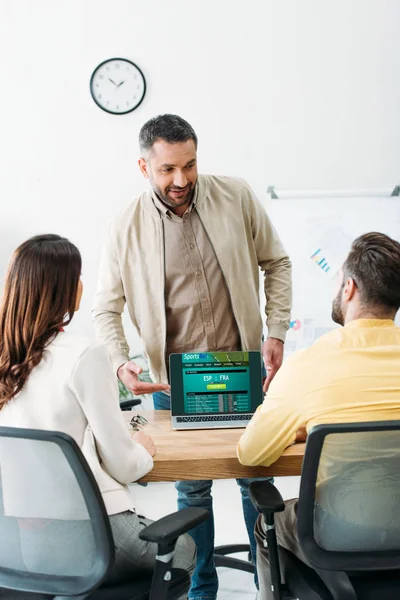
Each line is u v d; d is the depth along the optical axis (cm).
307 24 393
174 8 391
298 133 400
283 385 147
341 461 135
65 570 139
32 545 139
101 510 133
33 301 145
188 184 211
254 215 235
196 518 143
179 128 206
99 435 147
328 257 398
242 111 399
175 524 140
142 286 228
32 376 145
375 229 397
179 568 160
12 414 145
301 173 403
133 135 399
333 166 403
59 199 402
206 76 396
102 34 392
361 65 396
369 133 400
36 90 395
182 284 226
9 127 396
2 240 401
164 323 228
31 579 140
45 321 146
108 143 399
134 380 210
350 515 139
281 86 397
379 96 398
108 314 234
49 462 131
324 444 133
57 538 138
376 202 397
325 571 148
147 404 400
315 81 397
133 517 154
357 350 142
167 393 233
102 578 136
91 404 145
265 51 395
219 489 375
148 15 392
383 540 140
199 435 189
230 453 167
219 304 227
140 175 401
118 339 230
